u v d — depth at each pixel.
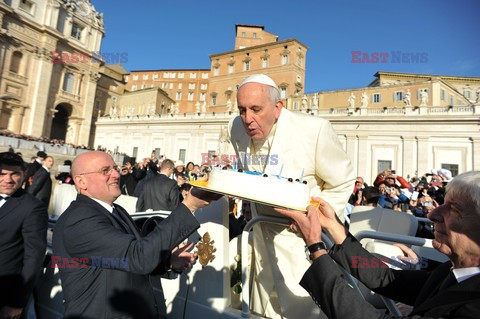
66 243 1.57
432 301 0.95
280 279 1.86
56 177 7.46
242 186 1.45
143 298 1.69
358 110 28.22
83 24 42.84
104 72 53.28
